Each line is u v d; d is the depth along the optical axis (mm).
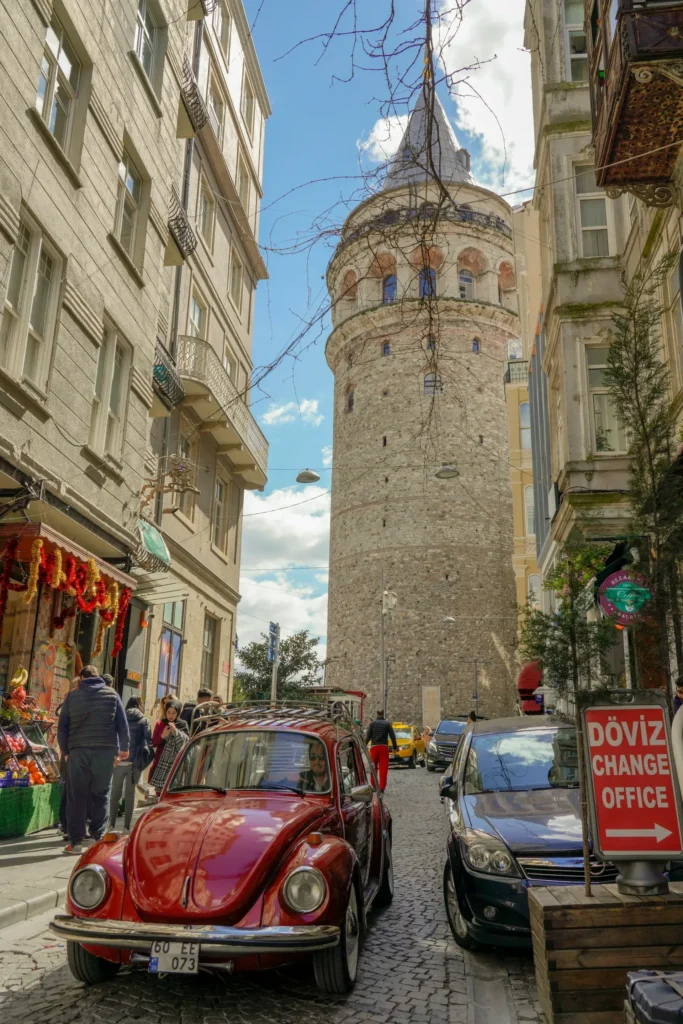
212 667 20922
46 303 10688
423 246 5137
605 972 3779
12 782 9461
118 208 13172
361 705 34344
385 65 4336
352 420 50531
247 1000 4852
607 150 10984
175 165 15625
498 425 47438
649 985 2787
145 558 13984
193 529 18609
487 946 6008
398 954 5902
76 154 11312
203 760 6363
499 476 47250
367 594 47125
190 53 17938
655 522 9188
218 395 18203
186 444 18750
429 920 6977
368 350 49312
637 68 9570
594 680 9578
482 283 47031
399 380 47969
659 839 4023
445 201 4941
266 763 6258
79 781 8648
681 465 9516
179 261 16500
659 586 9117
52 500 10586
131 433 13508
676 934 3809
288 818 5383
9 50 9281
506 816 6223
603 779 4141
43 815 9875
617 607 9328
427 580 45844
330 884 4805
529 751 7133
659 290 13367
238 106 22672
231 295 22422
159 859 4938
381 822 7367
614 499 15492
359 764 7195
